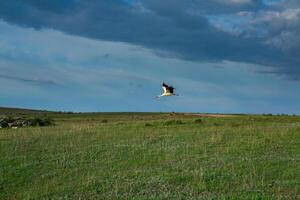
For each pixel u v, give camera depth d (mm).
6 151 37250
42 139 41281
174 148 36812
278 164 31844
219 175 29922
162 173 30891
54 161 34500
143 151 36281
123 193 27688
